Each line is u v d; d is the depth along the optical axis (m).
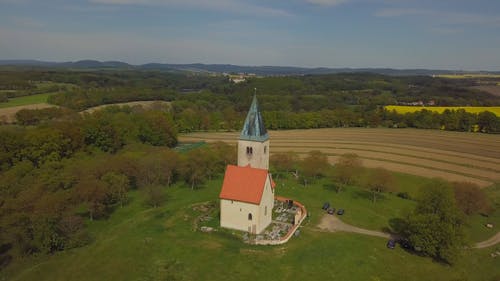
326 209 75.94
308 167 97.75
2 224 57.59
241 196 61.00
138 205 79.69
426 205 61.34
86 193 69.81
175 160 95.25
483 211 79.19
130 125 126.31
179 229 62.44
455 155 125.25
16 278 51.44
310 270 50.28
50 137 96.94
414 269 53.44
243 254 53.59
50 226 58.78
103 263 52.66
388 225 70.06
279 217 69.44
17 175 82.00
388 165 115.31
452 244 56.56
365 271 51.12
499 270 57.94
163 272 49.38
